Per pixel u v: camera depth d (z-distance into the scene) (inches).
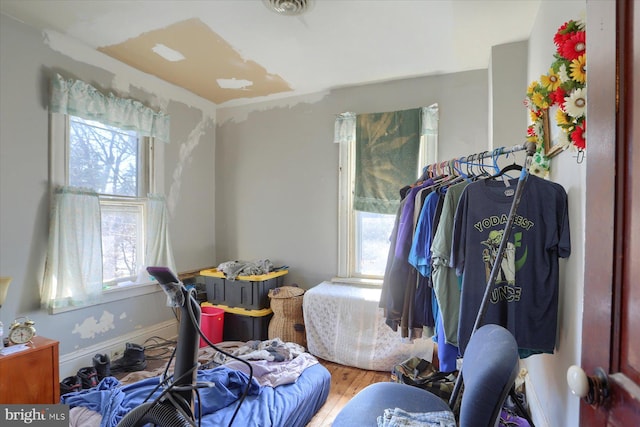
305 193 136.5
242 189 147.3
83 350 100.0
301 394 75.2
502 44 94.0
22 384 66.9
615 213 23.2
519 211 54.8
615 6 23.4
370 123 122.3
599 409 24.2
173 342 121.3
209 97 141.3
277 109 141.1
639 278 20.9
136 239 117.1
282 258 140.4
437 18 82.2
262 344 101.7
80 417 63.1
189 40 95.2
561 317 55.9
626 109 22.4
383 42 94.4
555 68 48.8
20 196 87.2
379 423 47.2
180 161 133.4
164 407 38.6
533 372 74.1
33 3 78.7
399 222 75.5
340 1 76.0
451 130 115.1
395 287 71.1
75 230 95.2
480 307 52.7
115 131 110.3
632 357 21.5
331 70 113.7
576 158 49.3
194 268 139.9
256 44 96.7
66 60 96.0
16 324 71.7
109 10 81.3
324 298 111.6
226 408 66.0
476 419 36.2
